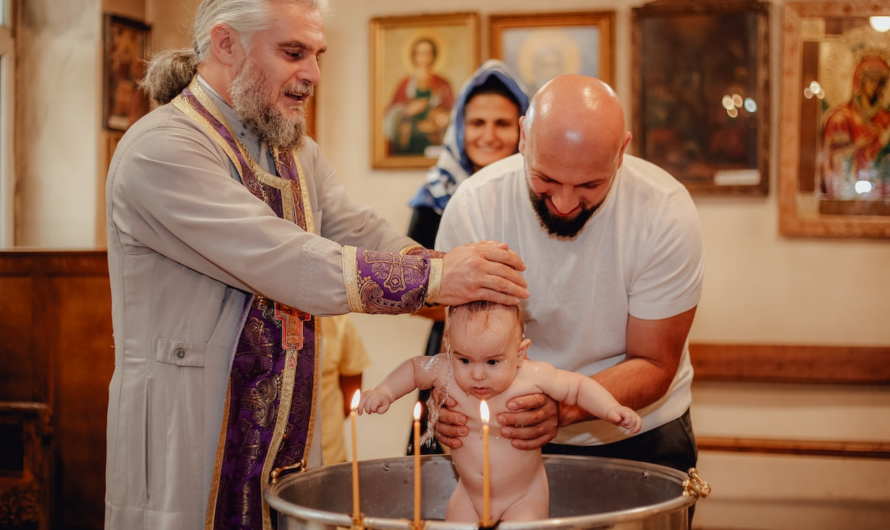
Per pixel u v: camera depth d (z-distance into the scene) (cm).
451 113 450
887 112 421
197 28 203
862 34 421
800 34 423
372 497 188
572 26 439
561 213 195
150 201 180
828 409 432
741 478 439
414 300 180
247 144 200
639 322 215
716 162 430
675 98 432
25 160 438
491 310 185
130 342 188
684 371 239
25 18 438
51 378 338
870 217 423
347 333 349
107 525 187
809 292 432
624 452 231
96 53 430
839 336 430
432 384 196
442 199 339
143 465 183
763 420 436
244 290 188
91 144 429
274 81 193
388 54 456
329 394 337
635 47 433
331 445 335
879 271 428
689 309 215
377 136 459
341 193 230
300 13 193
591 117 183
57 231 433
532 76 443
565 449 231
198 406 185
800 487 434
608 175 187
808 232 427
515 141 345
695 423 441
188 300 188
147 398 184
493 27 445
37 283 339
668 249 210
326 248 180
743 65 427
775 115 431
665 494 171
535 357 227
